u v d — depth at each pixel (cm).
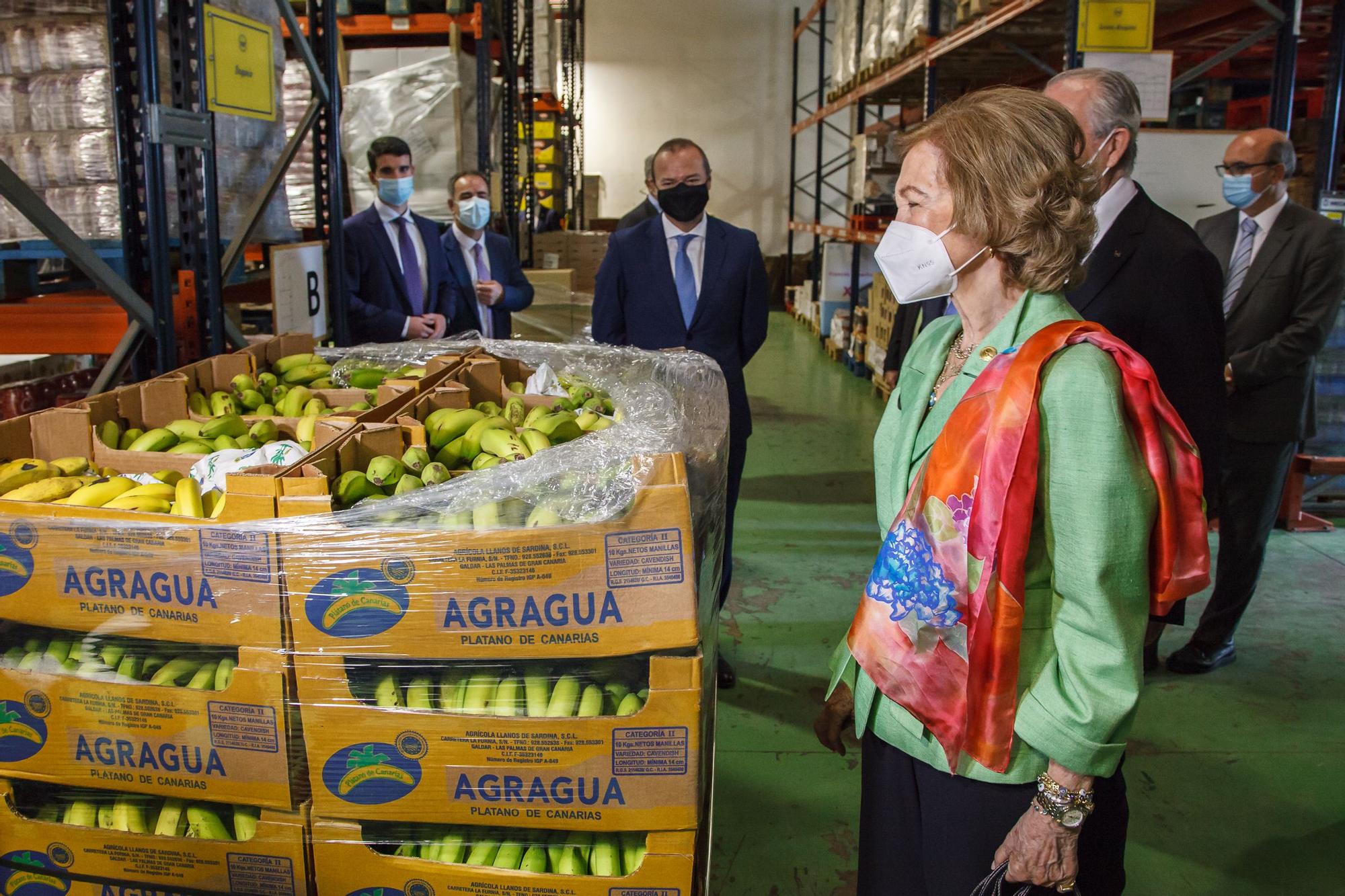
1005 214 121
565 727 121
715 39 1495
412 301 394
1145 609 116
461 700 123
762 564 438
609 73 1502
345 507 139
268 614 121
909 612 123
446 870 126
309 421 185
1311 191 585
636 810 123
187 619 123
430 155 485
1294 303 316
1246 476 317
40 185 277
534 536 119
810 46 1499
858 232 864
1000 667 119
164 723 125
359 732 123
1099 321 221
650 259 324
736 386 325
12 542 124
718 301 322
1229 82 622
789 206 1542
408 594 120
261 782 125
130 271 231
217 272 244
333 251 336
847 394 835
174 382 198
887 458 145
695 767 122
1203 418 219
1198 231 354
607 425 183
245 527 120
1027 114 122
